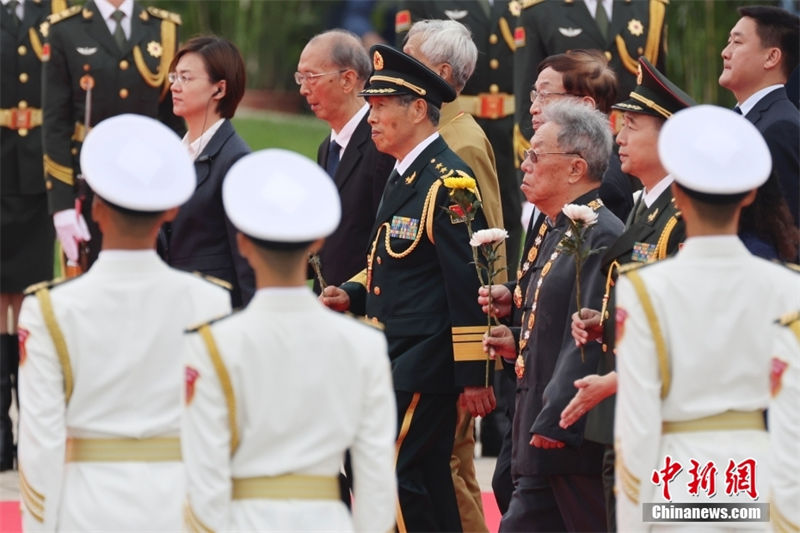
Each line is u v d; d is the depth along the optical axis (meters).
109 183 17.84
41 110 34.97
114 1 33.28
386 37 70.50
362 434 16.81
